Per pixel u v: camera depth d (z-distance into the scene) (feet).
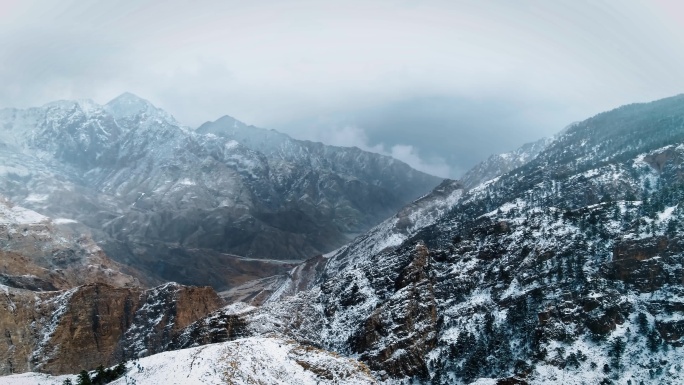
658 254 604.49
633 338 534.37
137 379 401.29
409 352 603.67
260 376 419.33
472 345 594.65
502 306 634.02
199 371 396.78
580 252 655.35
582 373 513.04
